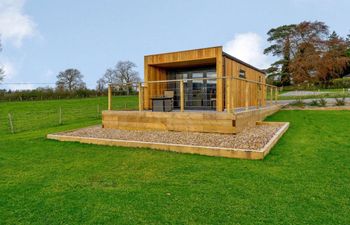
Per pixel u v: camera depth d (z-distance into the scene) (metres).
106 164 4.73
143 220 2.66
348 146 5.53
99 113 17.00
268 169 4.15
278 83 40.31
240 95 10.79
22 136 8.51
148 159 4.98
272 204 2.93
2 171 4.48
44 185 3.74
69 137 7.06
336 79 34.72
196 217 2.69
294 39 38.31
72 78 37.66
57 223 2.65
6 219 2.76
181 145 5.49
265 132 6.93
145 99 10.40
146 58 10.36
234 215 2.71
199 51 9.03
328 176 3.77
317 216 2.65
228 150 4.99
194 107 10.94
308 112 12.76
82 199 3.21
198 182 3.67
